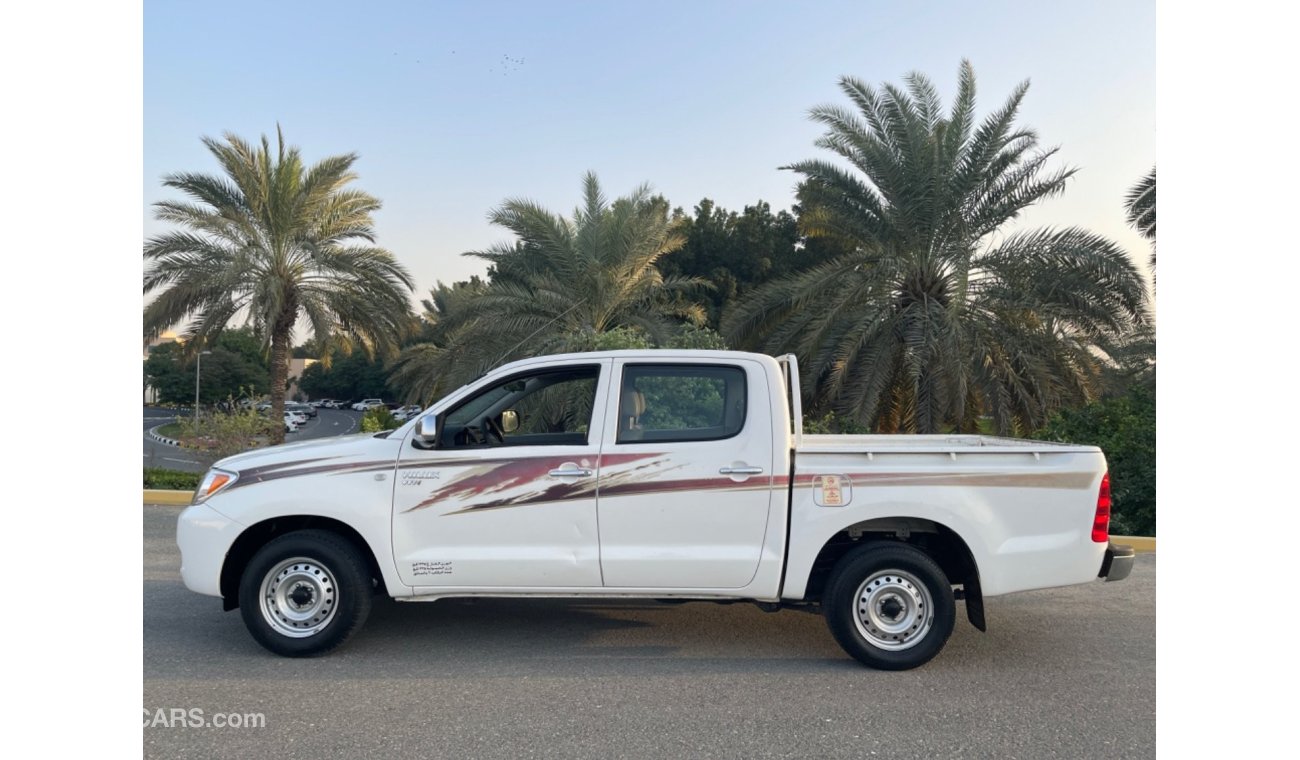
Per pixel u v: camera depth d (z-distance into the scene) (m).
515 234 19.08
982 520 5.52
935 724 4.68
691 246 32.41
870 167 17.00
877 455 5.58
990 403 16.28
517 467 5.58
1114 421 12.16
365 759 4.14
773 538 5.54
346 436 6.23
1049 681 5.38
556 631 6.34
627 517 5.54
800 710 4.84
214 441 15.38
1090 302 16.02
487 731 4.49
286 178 20.48
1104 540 5.63
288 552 5.55
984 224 16.69
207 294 19.97
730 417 5.68
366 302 21.62
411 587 5.57
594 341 15.84
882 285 16.98
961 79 16.83
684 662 5.68
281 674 5.32
